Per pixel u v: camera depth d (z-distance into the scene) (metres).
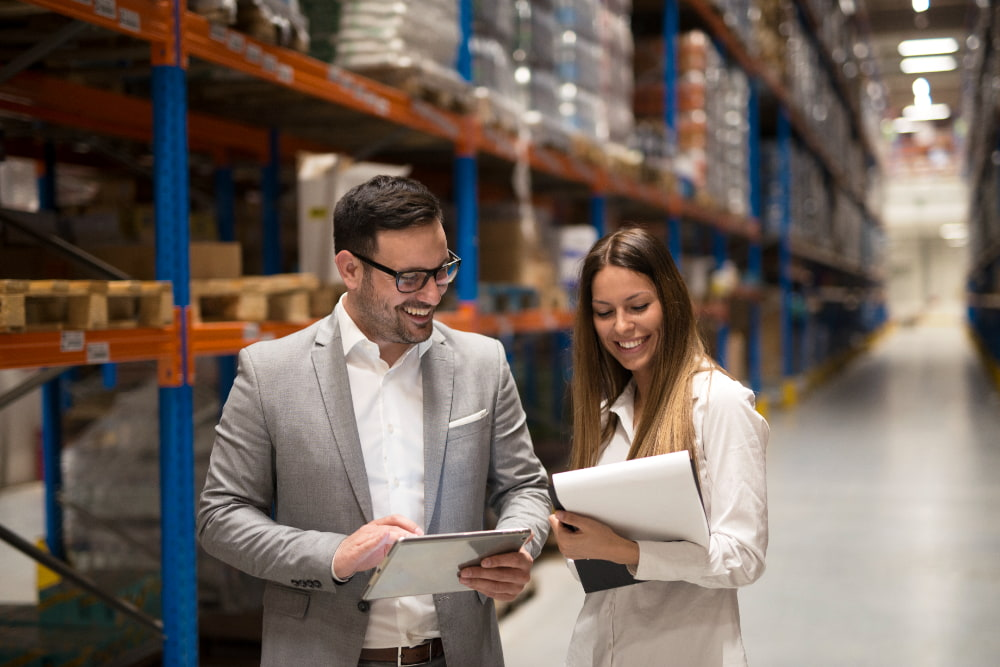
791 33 12.79
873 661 3.90
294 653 1.78
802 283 15.52
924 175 41.81
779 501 6.91
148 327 2.66
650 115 8.84
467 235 4.55
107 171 5.43
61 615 3.45
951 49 26.64
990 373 17.33
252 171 5.63
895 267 47.03
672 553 1.73
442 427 1.83
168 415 2.74
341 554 1.64
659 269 1.92
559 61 5.84
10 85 3.40
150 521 4.09
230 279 3.21
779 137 12.91
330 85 3.41
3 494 6.93
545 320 5.49
